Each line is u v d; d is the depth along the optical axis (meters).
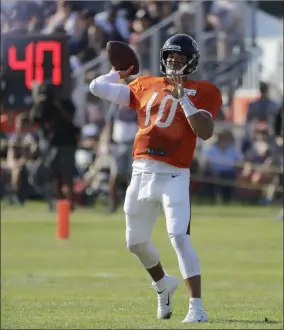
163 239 52.00
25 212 65.62
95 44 73.81
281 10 86.94
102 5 77.12
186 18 72.75
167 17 74.50
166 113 25.72
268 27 76.25
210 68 73.62
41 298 33.47
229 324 24.72
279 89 74.69
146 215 26.16
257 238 52.88
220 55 73.88
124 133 64.81
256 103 71.44
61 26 68.50
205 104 25.66
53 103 64.62
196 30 72.94
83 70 72.06
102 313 28.48
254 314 28.33
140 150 25.94
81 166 71.94
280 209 68.06
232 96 74.06
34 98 64.94
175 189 25.53
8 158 70.00
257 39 75.88
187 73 25.73
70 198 65.62
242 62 74.25
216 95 25.83
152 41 71.88
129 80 46.91
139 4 75.31
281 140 71.12
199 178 71.38
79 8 76.12
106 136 66.19
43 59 65.44
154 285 26.73
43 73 65.38
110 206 65.38
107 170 69.50
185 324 24.42
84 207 69.38
